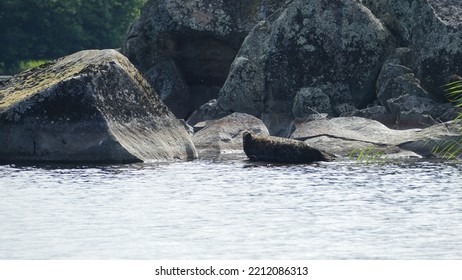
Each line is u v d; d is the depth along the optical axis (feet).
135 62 350.84
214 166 230.07
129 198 183.11
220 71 346.54
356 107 305.32
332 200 180.14
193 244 146.72
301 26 305.32
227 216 165.78
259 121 277.64
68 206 175.22
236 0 339.16
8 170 219.20
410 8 306.76
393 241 147.84
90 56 246.27
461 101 281.33
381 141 251.80
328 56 304.30
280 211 169.78
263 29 320.09
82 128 233.35
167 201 180.04
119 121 236.84
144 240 149.18
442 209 170.91
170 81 340.18
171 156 243.60
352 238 149.79
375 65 303.68
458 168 221.87
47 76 246.27
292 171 219.82
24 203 178.09
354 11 305.32
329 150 250.16
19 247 145.59
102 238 150.51
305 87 303.89
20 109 234.79
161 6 341.82
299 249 143.74
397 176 209.15
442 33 292.81
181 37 340.80
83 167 225.15
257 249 143.84
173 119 249.55
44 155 233.96
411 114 276.62
